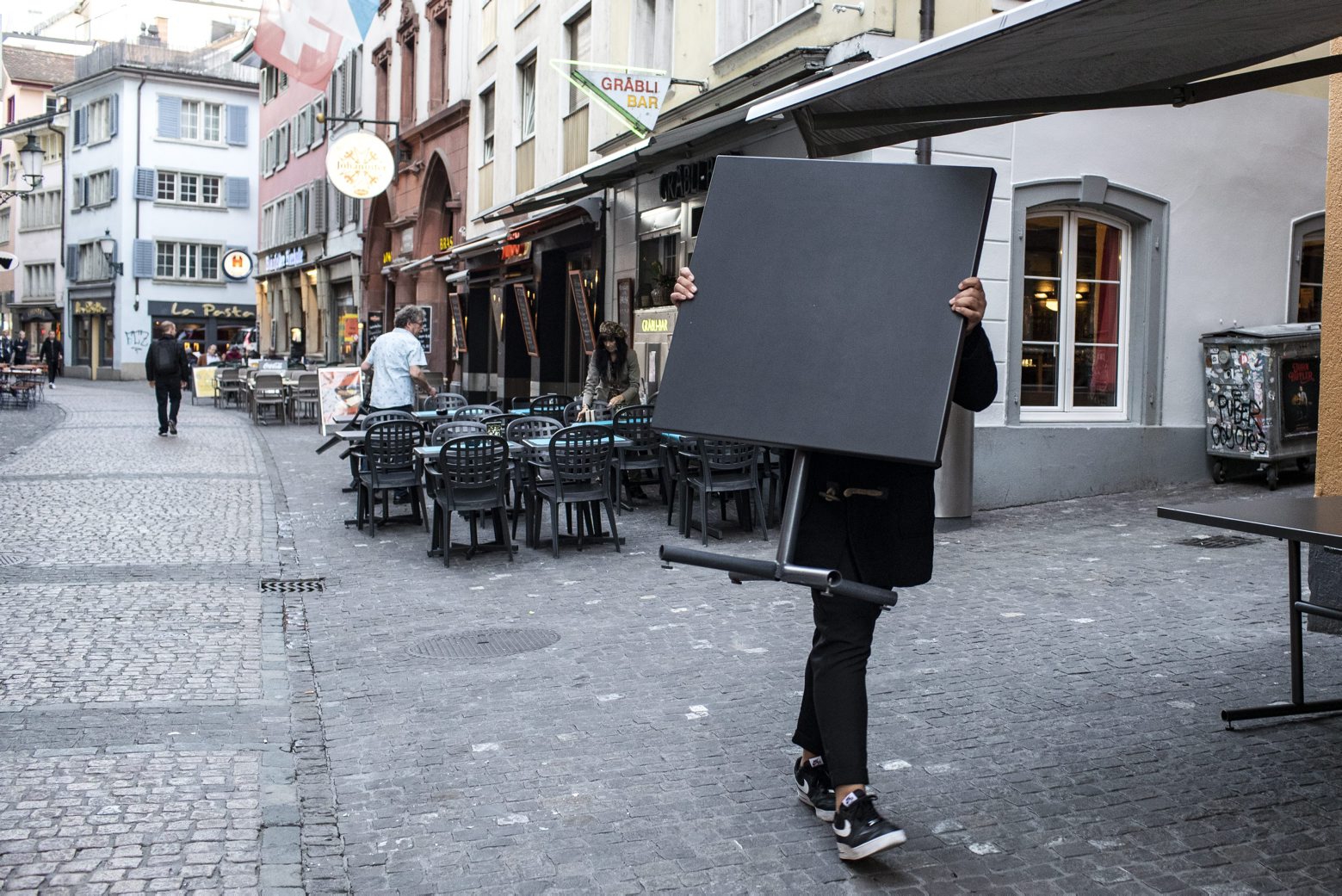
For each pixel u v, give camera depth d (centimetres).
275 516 1131
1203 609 676
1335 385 599
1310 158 1233
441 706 535
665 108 1455
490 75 2317
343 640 661
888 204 344
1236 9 320
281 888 351
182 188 5394
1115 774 430
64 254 5791
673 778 439
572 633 665
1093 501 1114
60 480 1348
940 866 360
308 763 462
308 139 3925
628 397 1207
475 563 895
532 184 2056
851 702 353
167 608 733
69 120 5741
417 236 2797
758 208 359
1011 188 1089
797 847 376
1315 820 385
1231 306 1203
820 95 374
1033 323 1129
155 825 397
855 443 322
